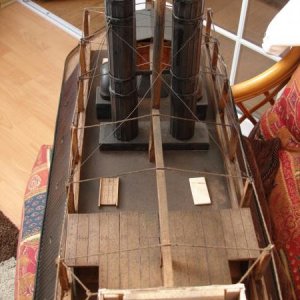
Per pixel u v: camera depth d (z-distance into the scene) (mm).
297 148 991
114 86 737
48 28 2039
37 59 1897
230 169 778
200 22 677
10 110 1696
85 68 893
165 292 500
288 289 802
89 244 626
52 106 1716
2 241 1312
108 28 671
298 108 961
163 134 817
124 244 626
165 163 802
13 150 1566
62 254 617
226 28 1292
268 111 1077
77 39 1986
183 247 624
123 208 732
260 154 1000
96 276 645
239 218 659
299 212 879
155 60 699
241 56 1330
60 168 807
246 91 1053
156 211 698
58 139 875
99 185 760
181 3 648
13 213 1387
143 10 942
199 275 598
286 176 939
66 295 608
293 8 927
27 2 2162
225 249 625
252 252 623
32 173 1116
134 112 785
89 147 821
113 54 695
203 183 764
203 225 649
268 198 956
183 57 704
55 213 749
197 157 814
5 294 1214
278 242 878
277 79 1057
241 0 1258
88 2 2166
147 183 766
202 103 845
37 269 711
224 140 823
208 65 938
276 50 988
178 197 750
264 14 1244
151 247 614
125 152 814
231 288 503
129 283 590
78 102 827
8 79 1812
